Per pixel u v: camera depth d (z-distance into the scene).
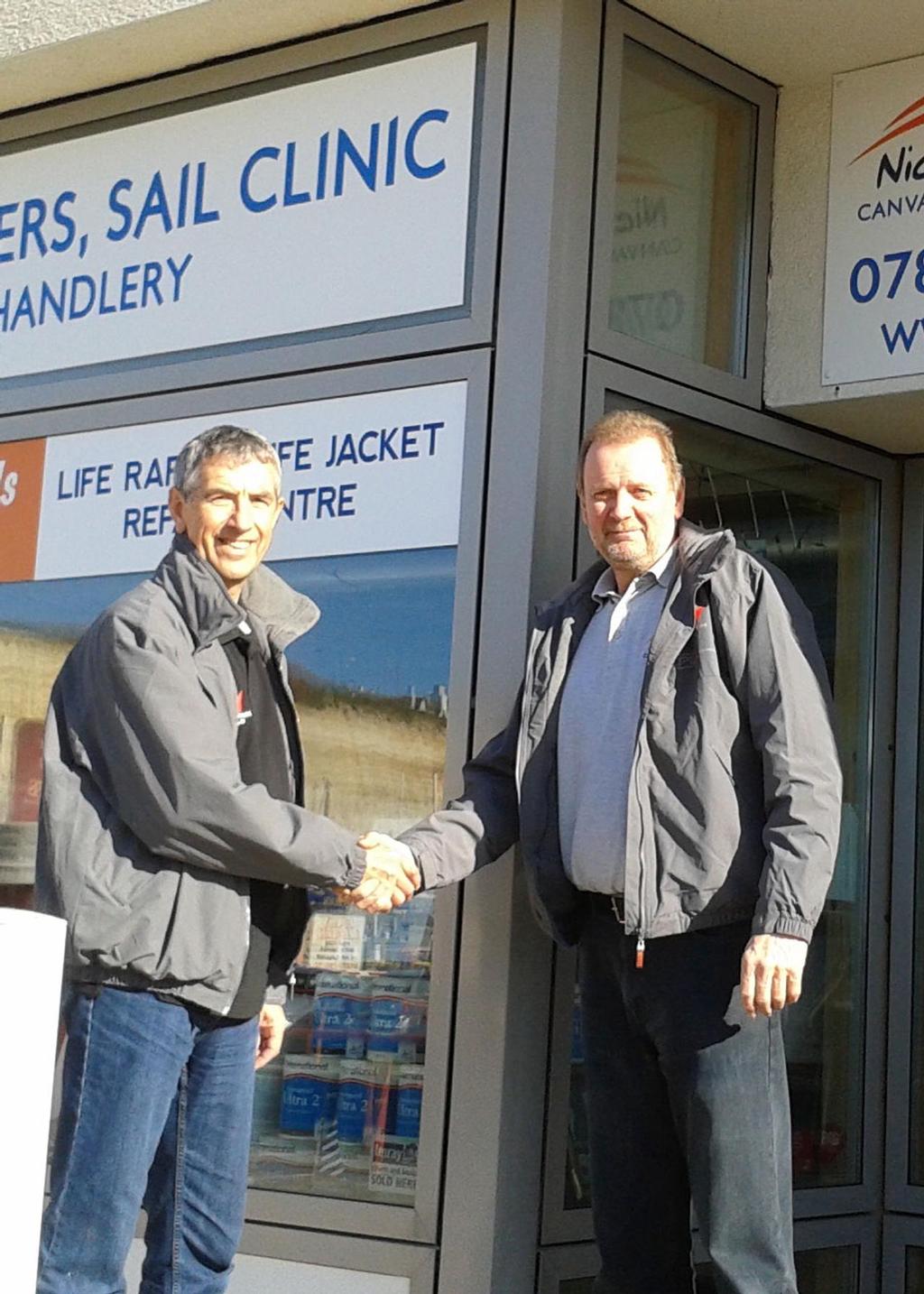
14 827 4.30
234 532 2.93
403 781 3.68
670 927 2.90
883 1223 4.07
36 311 4.46
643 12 3.82
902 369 3.85
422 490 3.73
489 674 3.57
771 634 2.91
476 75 3.79
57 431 4.34
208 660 2.83
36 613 4.34
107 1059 2.72
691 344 3.94
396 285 3.85
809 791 2.83
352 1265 3.56
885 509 4.29
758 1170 2.89
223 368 4.07
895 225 3.90
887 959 4.18
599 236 3.71
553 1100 3.49
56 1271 2.68
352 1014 3.71
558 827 3.12
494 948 3.47
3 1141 1.91
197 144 4.22
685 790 2.92
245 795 2.71
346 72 3.99
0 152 4.54
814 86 4.05
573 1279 3.49
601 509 3.11
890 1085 4.12
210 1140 2.88
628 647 3.08
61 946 2.01
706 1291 3.62
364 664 3.77
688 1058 2.92
